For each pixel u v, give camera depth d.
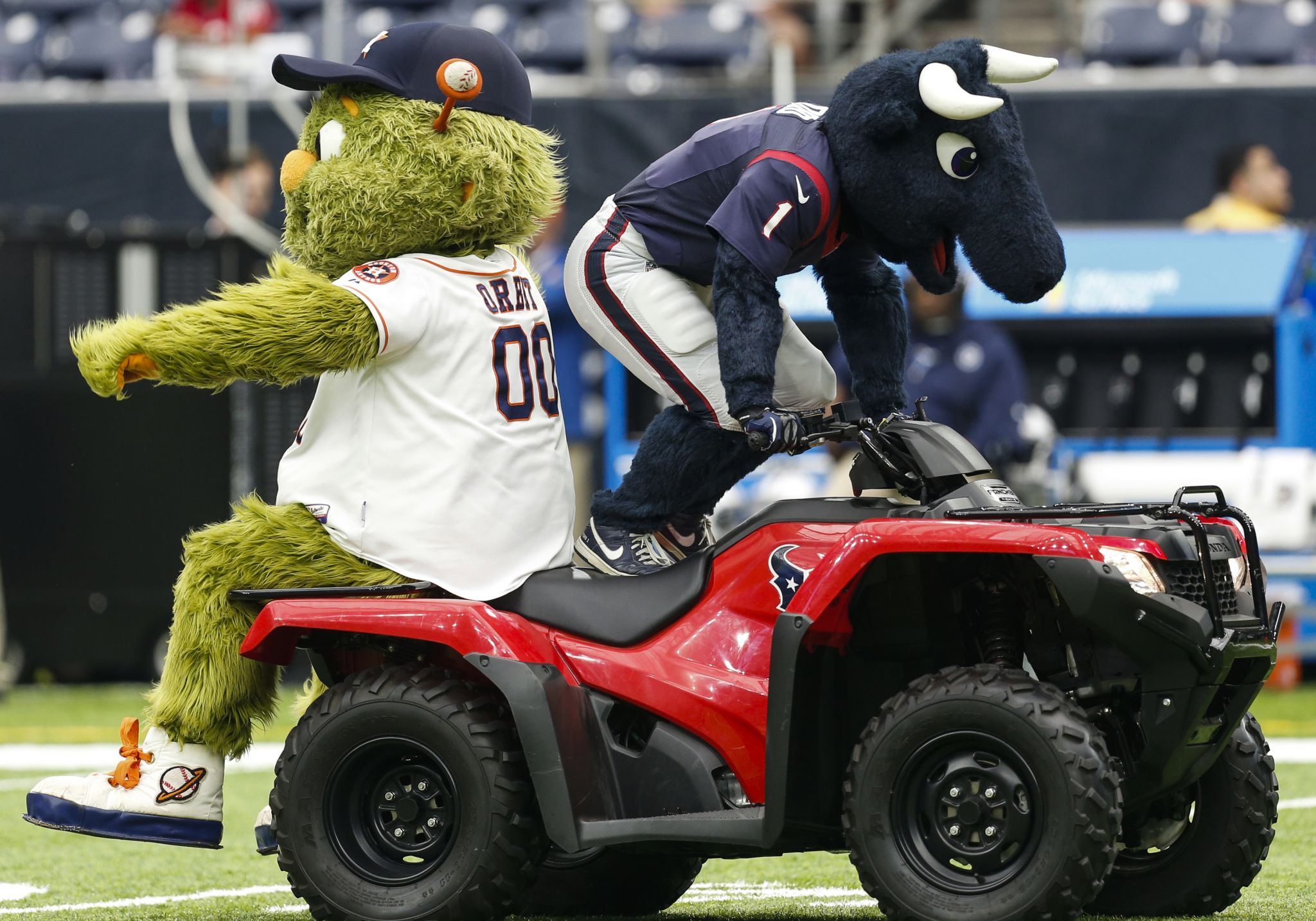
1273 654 15.44
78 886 19.77
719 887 19.78
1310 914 16.80
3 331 44.34
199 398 44.09
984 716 14.39
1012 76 16.06
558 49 55.06
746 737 15.65
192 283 44.44
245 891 19.36
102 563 44.31
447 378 16.50
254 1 56.50
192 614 16.91
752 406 15.61
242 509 17.06
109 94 46.38
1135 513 15.05
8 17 57.38
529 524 16.69
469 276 16.95
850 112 16.09
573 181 44.25
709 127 17.20
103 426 44.28
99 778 17.06
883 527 14.79
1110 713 15.06
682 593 16.05
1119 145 45.09
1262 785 16.44
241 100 46.22
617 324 17.02
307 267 17.45
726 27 55.19
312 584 16.66
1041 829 14.20
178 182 46.28
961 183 16.09
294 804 15.98
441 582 16.33
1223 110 44.84
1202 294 43.81
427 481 16.38
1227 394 43.84
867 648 15.87
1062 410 44.34
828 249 16.81
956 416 35.91
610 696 15.95
